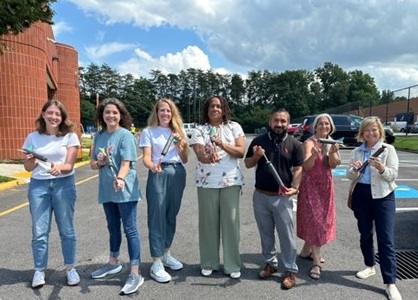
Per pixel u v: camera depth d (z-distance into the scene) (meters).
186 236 5.35
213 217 3.99
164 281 3.87
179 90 96.81
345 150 20.14
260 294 3.62
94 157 3.92
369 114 38.88
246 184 9.87
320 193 3.98
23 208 7.19
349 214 6.55
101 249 4.82
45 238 3.82
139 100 88.62
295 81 90.88
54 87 24.22
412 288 3.74
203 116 4.05
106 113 3.83
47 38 19.23
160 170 3.91
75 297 3.57
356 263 4.36
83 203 7.59
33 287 3.76
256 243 5.09
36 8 8.06
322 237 3.93
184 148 4.07
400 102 36.56
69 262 3.85
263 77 92.81
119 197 3.74
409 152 19.27
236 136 3.96
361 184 3.88
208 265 4.07
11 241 5.15
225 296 3.58
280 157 3.78
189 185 9.64
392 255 3.63
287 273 3.81
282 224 3.79
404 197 7.91
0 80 14.79
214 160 3.87
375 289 3.72
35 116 15.92
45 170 3.79
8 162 14.21
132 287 3.64
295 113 88.69
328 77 95.19
